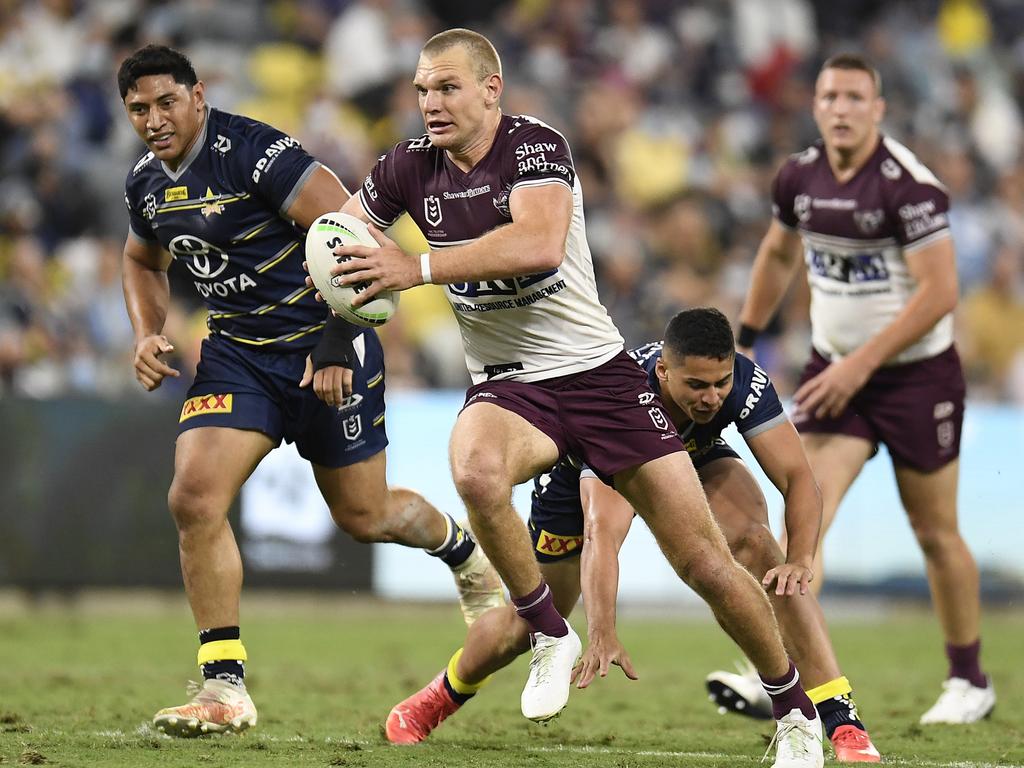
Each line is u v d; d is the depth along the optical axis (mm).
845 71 23188
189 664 30078
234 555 18422
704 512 15844
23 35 52812
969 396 55531
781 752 15914
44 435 39906
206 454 18328
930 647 36938
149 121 18297
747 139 60688
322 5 58281
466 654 18375
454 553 21203
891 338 22594
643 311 52500
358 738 19234
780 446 17516
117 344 46312
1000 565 45375
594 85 59406
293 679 28125
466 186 16234
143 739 17906
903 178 23125
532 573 15914
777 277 24984
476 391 16766
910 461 23750
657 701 25781
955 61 67438
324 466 19812
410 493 20750
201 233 18734
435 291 50625
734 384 17547
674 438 16234
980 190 62156
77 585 39906
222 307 19109
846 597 44844
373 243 16547
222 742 17656
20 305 45094
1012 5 70125
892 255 23547
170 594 41062
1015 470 45625
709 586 15672
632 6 62406
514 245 15211
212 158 18625
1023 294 58531
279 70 56000
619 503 16984
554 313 16266
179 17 55594
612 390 16250
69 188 48875
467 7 61625
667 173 57750
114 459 40219
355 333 18312
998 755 19188
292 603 44000
